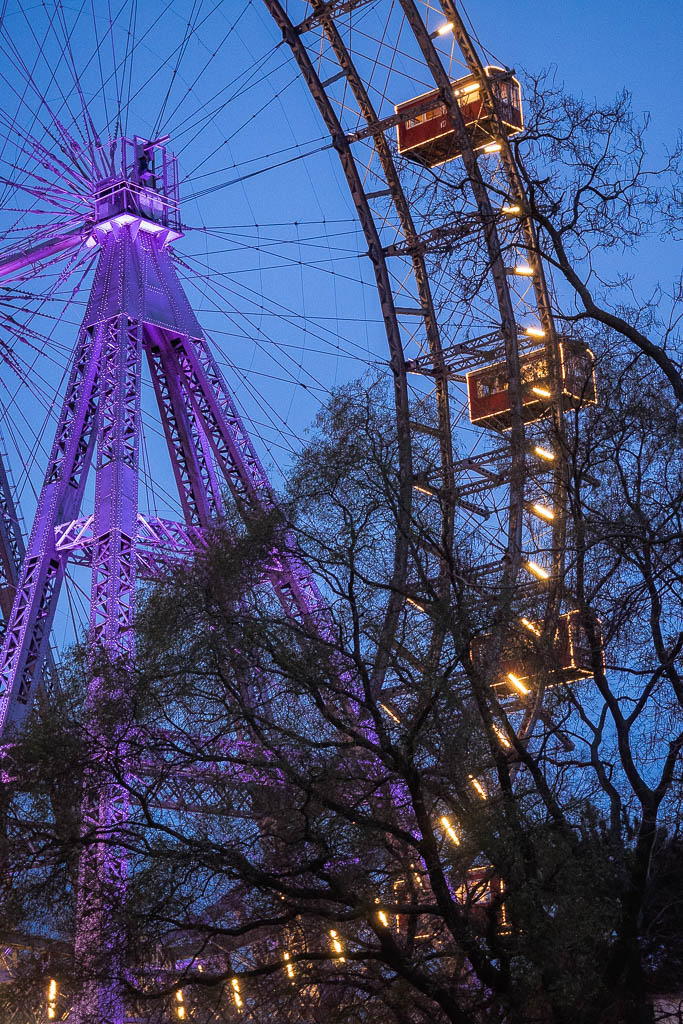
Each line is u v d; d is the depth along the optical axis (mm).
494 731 25484
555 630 27484
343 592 25422
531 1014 24125
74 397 53875
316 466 27734
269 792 25297
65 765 25062
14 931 25531
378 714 24172
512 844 23922
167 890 24609
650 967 26219
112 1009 25000
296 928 25719
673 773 25938
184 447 55562
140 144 58812
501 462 35125
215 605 26734
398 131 47938
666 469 28172
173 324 55781
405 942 26391
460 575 27891
